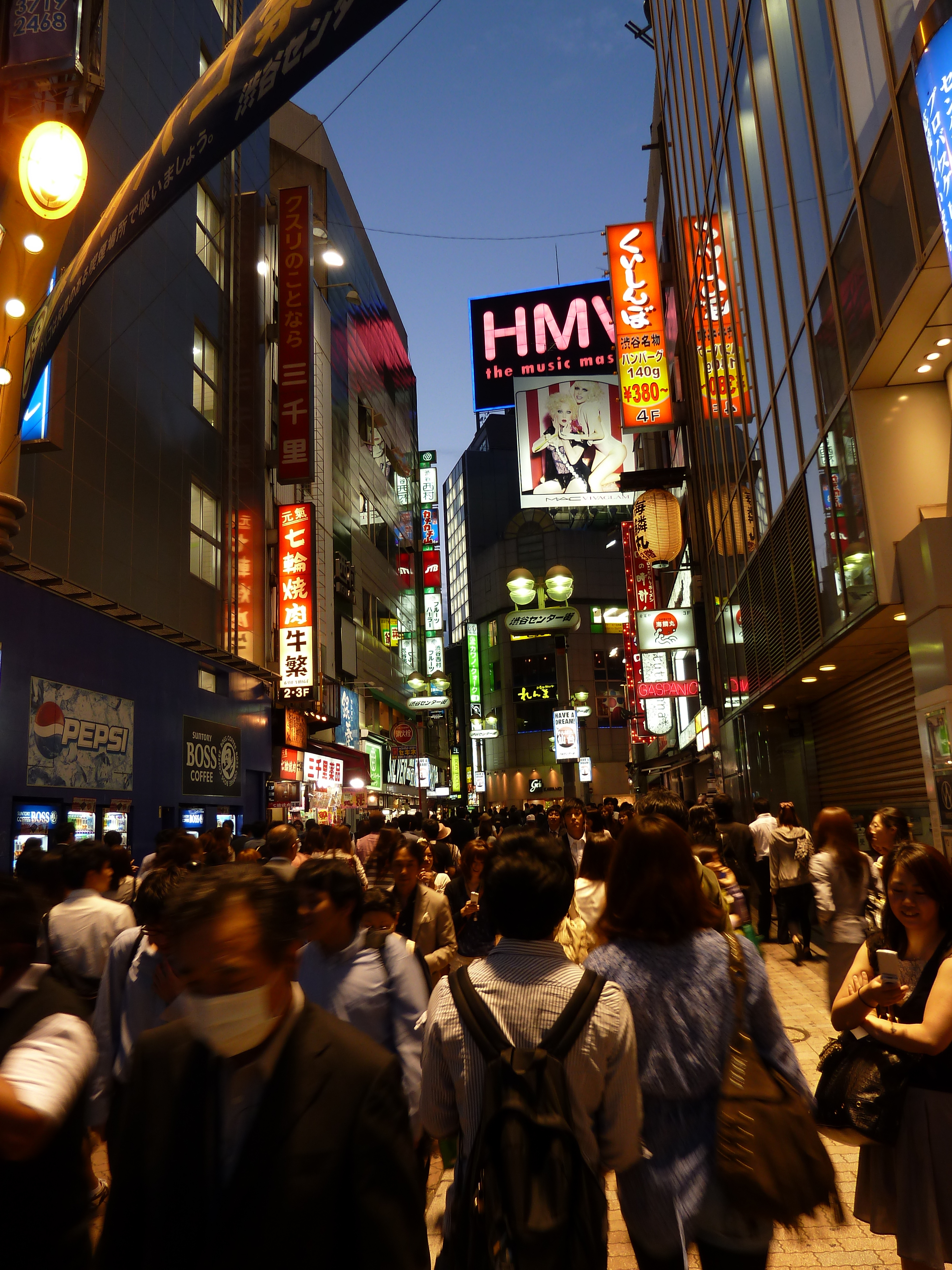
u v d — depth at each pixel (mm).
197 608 21203
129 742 16938
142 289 19391
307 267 25062
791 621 14078
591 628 76125
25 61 6664
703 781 32094
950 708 8625
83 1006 2238
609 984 2418
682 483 27391
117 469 17672
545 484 29609
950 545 8914
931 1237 2781
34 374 7898
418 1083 3219
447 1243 2328
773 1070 2541
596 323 33625
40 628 14102
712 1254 2420
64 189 6570
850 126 9727
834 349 10883
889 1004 2875
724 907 3432
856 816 14828
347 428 42781
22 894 2219
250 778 24062
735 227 16594
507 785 74000
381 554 49188
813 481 12242
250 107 4863
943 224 7152
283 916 1811
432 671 59875
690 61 20781
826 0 10242
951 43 6840
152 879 3826
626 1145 2320
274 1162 1684
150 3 20297
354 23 4180
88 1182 2127
